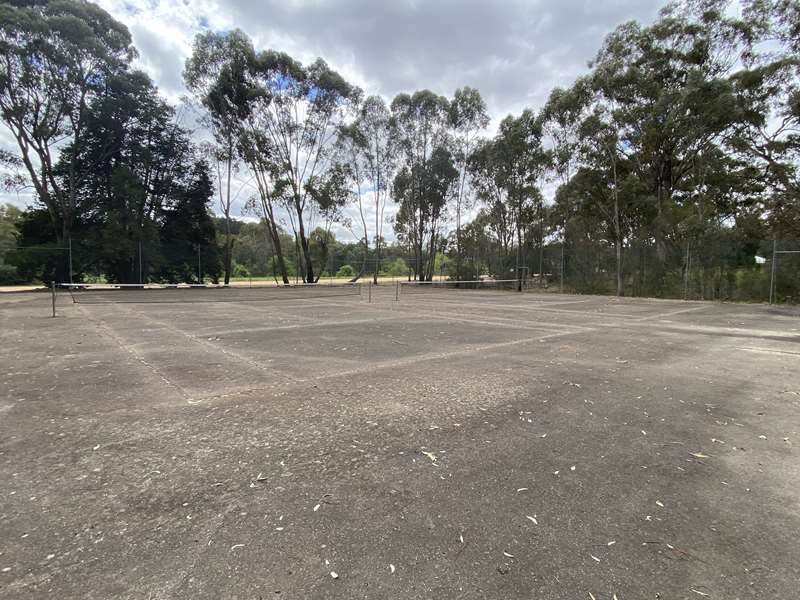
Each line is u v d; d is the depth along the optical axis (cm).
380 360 653
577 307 1658
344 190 3341
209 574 194
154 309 1445
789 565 205
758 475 301
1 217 3747
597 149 2361
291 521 237
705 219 2161
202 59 2925
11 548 210
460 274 3475
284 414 410
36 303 1656
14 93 2358
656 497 269
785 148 2186
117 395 466
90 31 2477
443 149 3369
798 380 562
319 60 3166
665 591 187
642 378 565
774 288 1803
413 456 323
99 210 2684
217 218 3456
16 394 467
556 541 223
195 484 278
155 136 2981
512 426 387
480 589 187
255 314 1297
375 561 205
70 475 288
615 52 2195
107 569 196
